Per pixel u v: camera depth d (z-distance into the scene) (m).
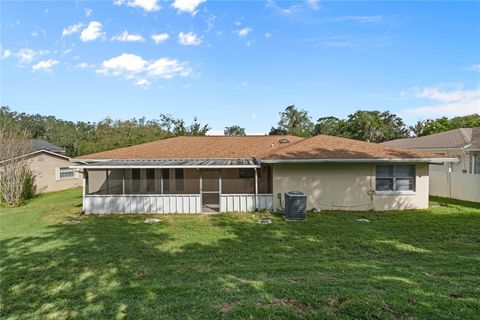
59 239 9.81
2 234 10.55
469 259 7.22
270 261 7.40
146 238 9.88
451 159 14.31
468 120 44.28
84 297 5.34
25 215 14.24
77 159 17.50
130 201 14.70
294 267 6.71
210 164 14.89
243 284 5.62
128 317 4.44
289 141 22.22
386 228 10.87
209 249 8.56
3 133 19.27
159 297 5.14
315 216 13.39
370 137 55.91
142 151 19.19
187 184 19.39
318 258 7.60
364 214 13.74
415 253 7.89
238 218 13.21
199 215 14.01
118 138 33.12
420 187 14.82
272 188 15.11
